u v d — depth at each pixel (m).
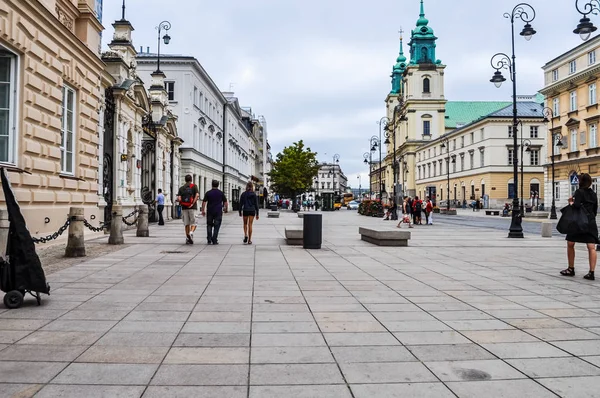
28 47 10.88
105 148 19.17
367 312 6.09
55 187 12.50
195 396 3.52
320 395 3.56
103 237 15.65
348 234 20.00
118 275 8.66
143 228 16.95
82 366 4.09
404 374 3.99
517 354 4.52
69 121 13.96
